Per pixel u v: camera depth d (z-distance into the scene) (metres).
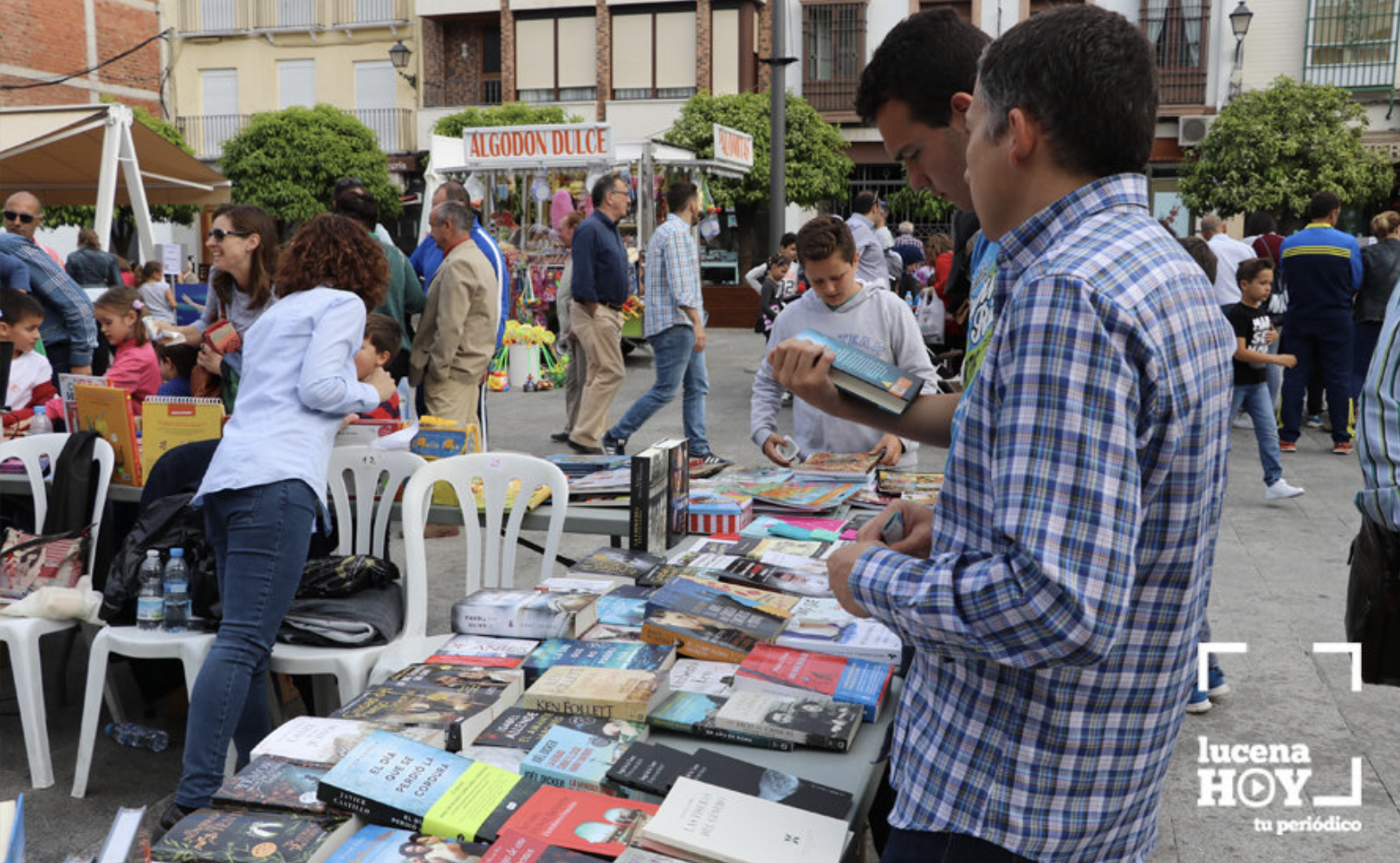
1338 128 19.45
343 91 28.50
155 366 5.25
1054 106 1.28
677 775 1.87
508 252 13.15
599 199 7.85
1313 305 8.52
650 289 7.78
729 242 22.03
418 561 3.45
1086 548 1.16
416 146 27.72
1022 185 1.34
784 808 1.73
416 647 3.31
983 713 1.35
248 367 3.23
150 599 3.38
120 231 21.95
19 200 6.75
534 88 26.27
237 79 29.23
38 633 3.49
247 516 3.04
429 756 1.94
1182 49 22.27
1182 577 1.29
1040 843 1.33
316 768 1.99
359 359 3.92
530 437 9.30
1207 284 1.31
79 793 3.42
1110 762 1.33
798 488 3.74
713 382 12.67
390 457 3.90
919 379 1.69
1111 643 1.17
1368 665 2.21
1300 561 5.84
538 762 1.95
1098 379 1.18
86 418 4.19
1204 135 21.94
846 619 2.54
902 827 1.42
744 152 16.11
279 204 24.62
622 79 25.72
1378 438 2.11
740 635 2.47
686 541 3.49
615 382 8.04
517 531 3.69
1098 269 1.21
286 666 3.22
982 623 1.21
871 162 24.00
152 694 3.91
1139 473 1.21
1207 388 1.26
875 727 2.15
